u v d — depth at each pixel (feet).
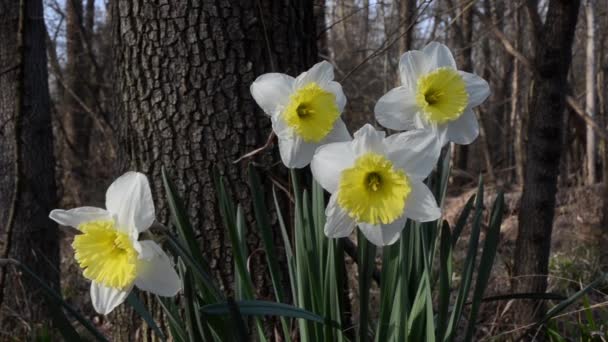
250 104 3.61
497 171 14.76
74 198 12.97
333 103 2.81
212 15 3.58
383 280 2.91
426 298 2.80
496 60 18.71
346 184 2.67
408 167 2.72
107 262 2.58
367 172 2.70
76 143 13.73
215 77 3.59
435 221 3.02
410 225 2.96
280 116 2.80
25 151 5.76
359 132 2.70
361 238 2.82
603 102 10.48
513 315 4.41
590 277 6.19
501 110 19.42
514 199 10.73
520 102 13.46
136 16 3.63
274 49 3.65
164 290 2.59
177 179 3.63
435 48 2.84
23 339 5.08
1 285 4.65
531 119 4.26
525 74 13.91
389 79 10.44
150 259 2.56
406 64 2.81
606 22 10.52
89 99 13.53
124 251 2.59
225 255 3.63
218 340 2.93
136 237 2.53
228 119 3.60
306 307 2.93
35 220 5.79
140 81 3.65
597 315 4.78
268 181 3.64
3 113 5.76
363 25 11.32
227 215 2.92
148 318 2.86
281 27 3.67
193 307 2.57
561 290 5.82
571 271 6.49
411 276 2.97
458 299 2.85
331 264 2.88
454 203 11.64
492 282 5.62
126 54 3.68
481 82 2.86
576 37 14.19
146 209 2.57
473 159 22.76
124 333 3.84
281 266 3.67
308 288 2.92
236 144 3.61
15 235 5.69
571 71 13.03
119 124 3.79
